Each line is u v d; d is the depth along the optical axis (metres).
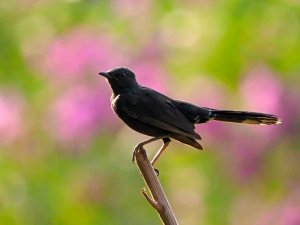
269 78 14.70
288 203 14.52
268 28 15.18
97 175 15.21
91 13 16.08
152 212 15.38
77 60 15.31
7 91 15.73
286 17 15.20
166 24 15.57
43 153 15.28
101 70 15.26
